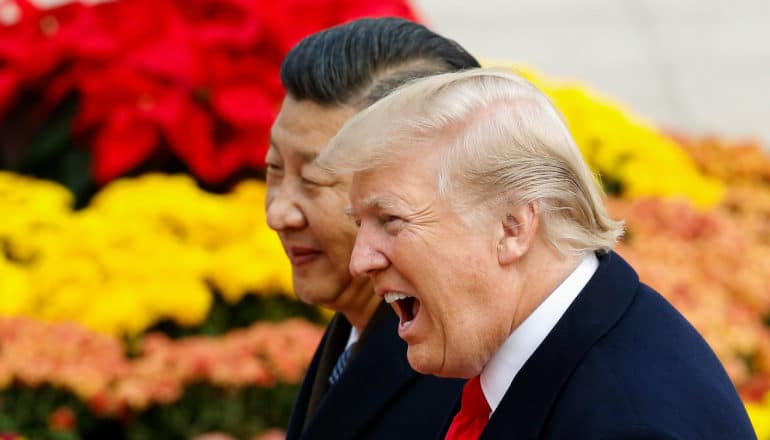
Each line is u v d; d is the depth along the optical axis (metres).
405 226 5.02
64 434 10.80
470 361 5.16
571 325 5.04
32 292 12.62
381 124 5.07
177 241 13.07
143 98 14.21
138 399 10.94
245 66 14.41
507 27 33.94
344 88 6.48
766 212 17.69
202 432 11.45
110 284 12.55
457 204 4.96
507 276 5.05
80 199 14.65
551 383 4.95
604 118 17.55
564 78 31.00
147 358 11.33
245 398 11.70
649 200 15.62
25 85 14.90
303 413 7.69
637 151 17.27
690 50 33.44
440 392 6.41
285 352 11.60
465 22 34.09
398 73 6.55
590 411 4.78
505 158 4.96
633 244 14.70
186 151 14.06
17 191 13.70
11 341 11.16
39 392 11.17
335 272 6.83
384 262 5.13
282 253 13.04
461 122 5.01
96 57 14.43
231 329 13.03
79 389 10.91
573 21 34.72
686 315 12.34
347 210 5.45
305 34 14.48
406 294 5.17
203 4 14.83
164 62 13.91
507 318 5.09
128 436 11.45
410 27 6.75
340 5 14.68
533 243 5.07
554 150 5.04
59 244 12.83
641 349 4.97
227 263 12.83
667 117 29.80
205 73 14.26
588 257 5.34
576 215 5.08
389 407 6.58
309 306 13.30
